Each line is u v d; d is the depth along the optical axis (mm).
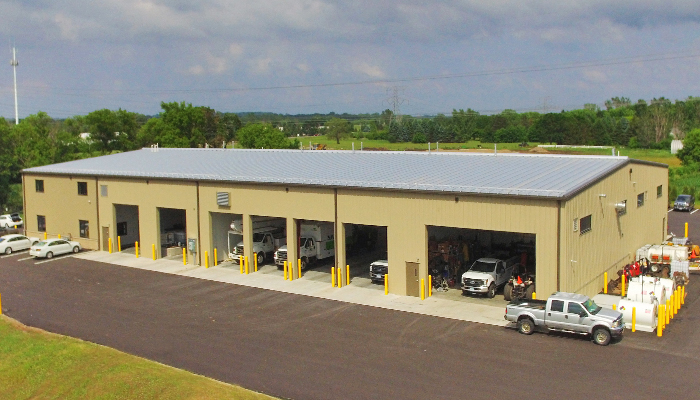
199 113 108188
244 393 19109
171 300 31234
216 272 37531
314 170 38750
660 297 25875
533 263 35000
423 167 36594
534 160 36125
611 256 33031
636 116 162125
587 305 23594
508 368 20875
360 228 44062
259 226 39812
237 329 26188
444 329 25453
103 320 27922
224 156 49219
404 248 31156
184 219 49000
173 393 19312
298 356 22688
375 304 29641
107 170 45969
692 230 53344
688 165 99438
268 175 37906
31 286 34750
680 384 19219
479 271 30859
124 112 107812
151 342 24688
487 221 28406
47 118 106500
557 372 20391
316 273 36625
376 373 20797
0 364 23344
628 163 35250
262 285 34000
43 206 49875
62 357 23078
